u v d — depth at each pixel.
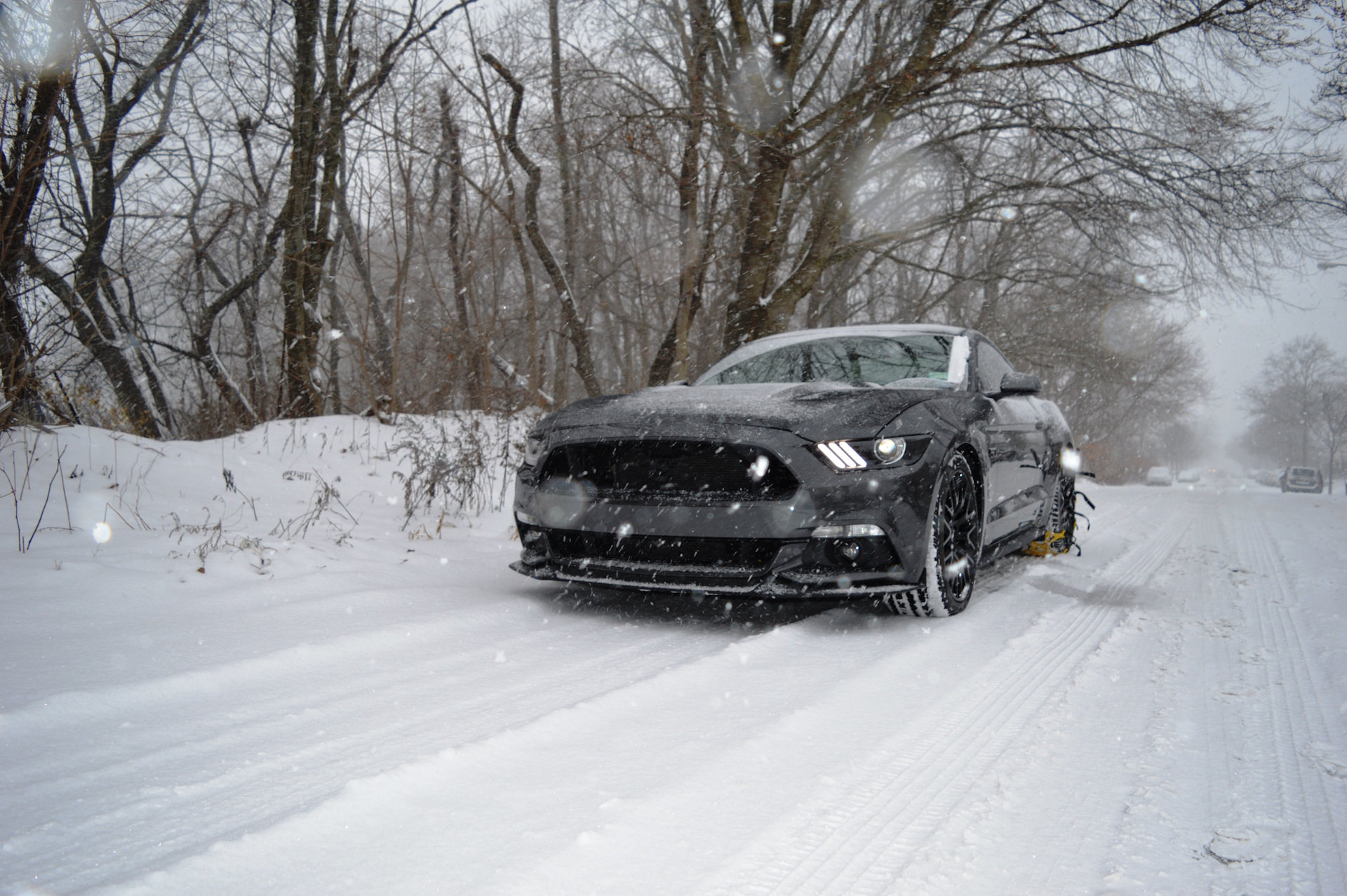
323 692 2.43
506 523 5.85
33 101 5.48
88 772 1.84
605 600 3.80
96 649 2.65
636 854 1.51
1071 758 2.02
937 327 4.62
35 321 5.02
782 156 8.80
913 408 3.39
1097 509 9.82
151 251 11.62
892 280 17.45
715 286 13.09
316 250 9.39
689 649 2.96
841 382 3.95
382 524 5.32
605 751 2.00
